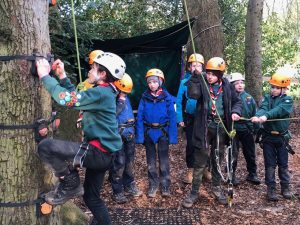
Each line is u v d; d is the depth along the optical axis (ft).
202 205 14.64
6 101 7.91
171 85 24.50
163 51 23.95
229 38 31.60
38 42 8.13
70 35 19.52
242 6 31.50
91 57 14.20
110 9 27.14
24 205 8.23
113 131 8.61
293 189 16.44
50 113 8.71
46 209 8.50
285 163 15.35
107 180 17.17
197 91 13.57
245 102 16.61
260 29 25.05
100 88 8.34
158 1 29.66
